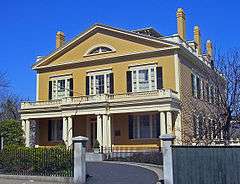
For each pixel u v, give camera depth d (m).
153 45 38.47
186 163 16.73
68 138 38.91
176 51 37.31
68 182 20.00
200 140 27.77
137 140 37.78
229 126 25.86
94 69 41.19
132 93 36.94
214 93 29.06
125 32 39.62
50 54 43.84
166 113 35.03
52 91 43.47
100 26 41.06
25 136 40.44
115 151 37.12
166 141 17.02
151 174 22.25
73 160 20.34
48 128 43.25
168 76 37.38
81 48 42.38
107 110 37.44
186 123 34.56
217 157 16.52
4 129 37.41
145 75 38.44
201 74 41.81
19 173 22.38
